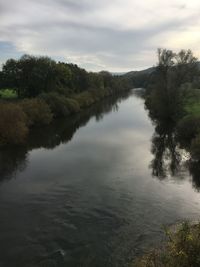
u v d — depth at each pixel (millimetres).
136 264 17016
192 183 30734
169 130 60094
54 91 88000
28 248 19328
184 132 50625
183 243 13172
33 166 36281
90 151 43344
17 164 37156
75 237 20453
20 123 48875
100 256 18328
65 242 19906
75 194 27672
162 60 69500
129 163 37531
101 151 43344
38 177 32344
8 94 91312
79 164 37031
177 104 69500
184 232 14062
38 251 19000
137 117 78812
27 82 86438
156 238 20000
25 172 34062
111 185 29953
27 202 25969
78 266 17531
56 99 76062
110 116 81188
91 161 38312
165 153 42469
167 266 13516
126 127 63969
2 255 18672
